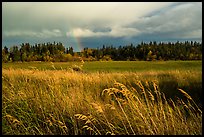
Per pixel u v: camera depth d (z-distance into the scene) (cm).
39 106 529
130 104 464
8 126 448
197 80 980
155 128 427
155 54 9444
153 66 4406
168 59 9225
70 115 486
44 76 740
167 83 968
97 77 977
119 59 9400
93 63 5078
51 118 480
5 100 545
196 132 422
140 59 9500
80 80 788
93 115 486
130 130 440
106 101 593
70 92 634
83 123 480
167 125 420
